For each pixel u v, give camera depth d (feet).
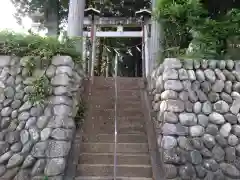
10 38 11.69
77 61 12.70
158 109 12.05
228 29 12.10
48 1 20.63
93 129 13.16
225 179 10.11
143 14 18.48
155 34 15.29
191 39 12.96
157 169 10.66
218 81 11.15
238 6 15.93
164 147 10.18
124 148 11.98
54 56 11.11
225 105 10.90
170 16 12.74
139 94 15.84
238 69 11.46
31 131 10.35
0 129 10.78
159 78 12.10
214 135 10.51
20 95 11.07
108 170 10.85
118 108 14.57
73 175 10.44
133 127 13.32
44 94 10.62
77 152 11.45
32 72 11.16
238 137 10.67
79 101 13.43
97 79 17.11
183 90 10.78
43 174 9.82
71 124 10.70
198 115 10.62
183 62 11.17
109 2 21.91
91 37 19.33
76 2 15.83
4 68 11.48
